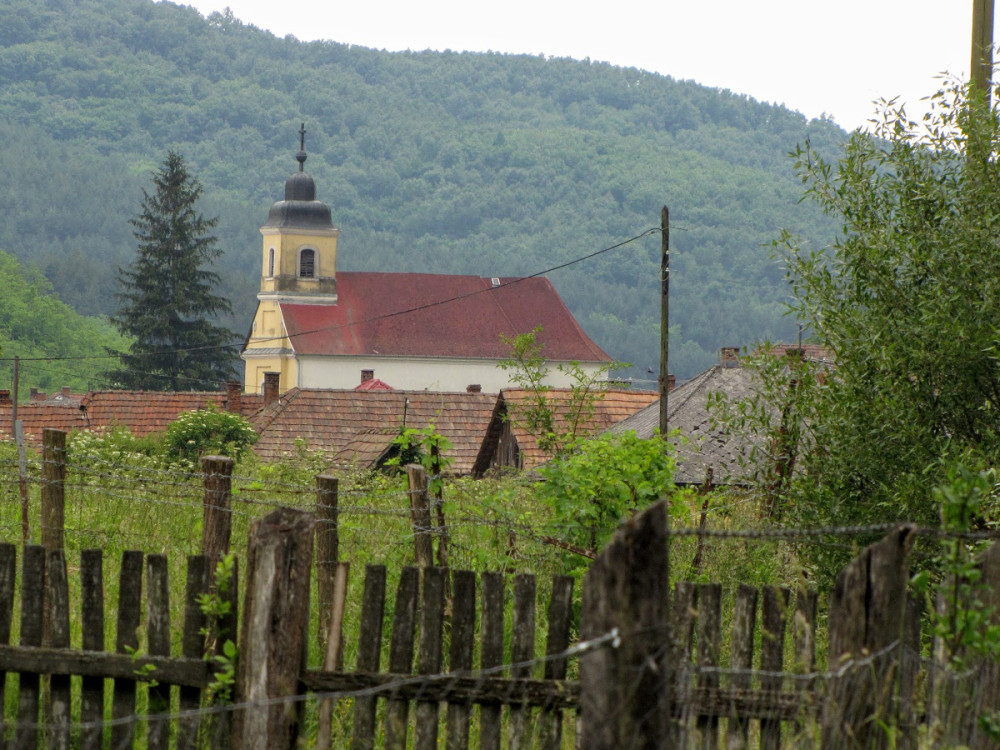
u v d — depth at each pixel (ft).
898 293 105.60
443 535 98.84
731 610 108.37
